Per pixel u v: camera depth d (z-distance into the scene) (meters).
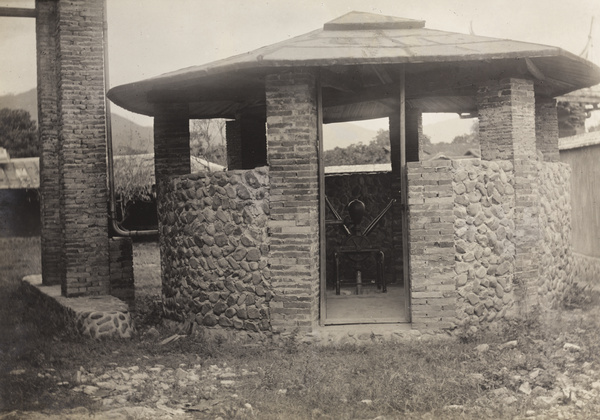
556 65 8.80
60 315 9.90
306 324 8.25
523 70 8.62
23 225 19.62
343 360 7.54
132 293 11.28
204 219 8.93
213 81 8.95
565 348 7.64
